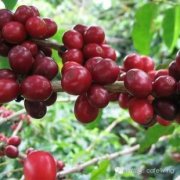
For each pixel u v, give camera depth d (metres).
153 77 0.19
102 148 0.55
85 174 0.33
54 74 0.17
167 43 0.33
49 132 0.47
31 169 0.15
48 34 0.19
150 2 0.31
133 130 0.76
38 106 0.17
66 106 0.52
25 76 0.17
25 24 0.18
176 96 0.17
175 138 0.33
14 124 0.32
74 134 0.52
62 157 0.43
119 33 0.96
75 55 0.18
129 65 0.20
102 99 0.16
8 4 0.23
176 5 0.31
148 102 0.17
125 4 1.02
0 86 0.15
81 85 0.16
